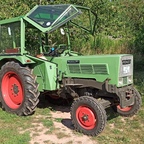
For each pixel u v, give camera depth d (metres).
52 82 5.45
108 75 4.86
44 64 5.45
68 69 5.38
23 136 4.59
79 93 5.44
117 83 4.77
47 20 5.18
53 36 7.67
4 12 8.29
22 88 5.61
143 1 12.95
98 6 9.23
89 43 10.92
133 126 5.16
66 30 6.23
